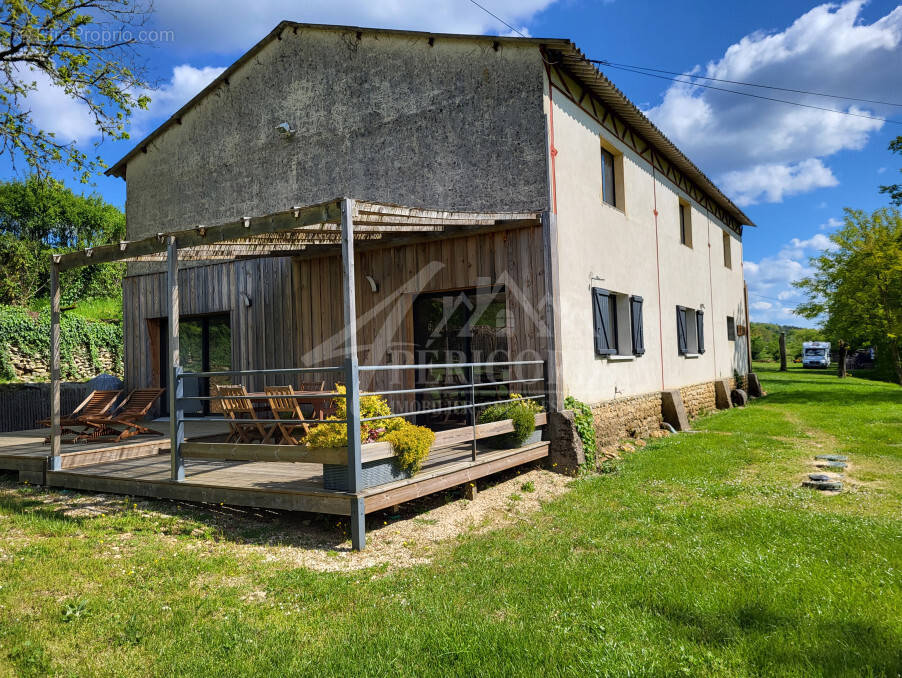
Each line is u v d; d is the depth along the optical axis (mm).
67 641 3256
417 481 5777
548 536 5410
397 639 3279
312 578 4309
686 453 9562
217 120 11914
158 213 12766
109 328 19125
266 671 2961
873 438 11109
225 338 11945
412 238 9102
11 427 12695
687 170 14523
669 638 3252
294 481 5922
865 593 3824
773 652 3076
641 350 11555
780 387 24656
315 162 10461
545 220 8234
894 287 22062
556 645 3160
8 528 5434
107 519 5754
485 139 8742
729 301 19859
